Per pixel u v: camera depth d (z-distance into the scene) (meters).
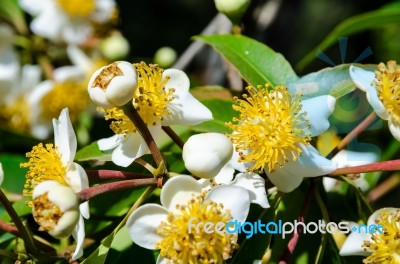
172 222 0.27
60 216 0.25
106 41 0.43
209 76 0.44
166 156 0.30
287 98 0.28
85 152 0.29
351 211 0.32
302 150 0.28
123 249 0.29
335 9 0.66
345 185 0.32
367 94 0.29
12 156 0.34
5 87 0.41
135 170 0.30
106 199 0.30
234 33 0.33
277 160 0.28
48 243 0.29
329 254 0.30
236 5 0.32
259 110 0.28
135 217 0.27
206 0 0.67
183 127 0.31
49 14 0.43
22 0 0.43
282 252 0.29
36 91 0.40
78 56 0.42
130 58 0.46
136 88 0.27
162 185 0.27
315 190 0.30
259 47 0.31
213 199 0.27
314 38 0.65
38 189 0.25
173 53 0.43
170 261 0.27
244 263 0.28
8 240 0.30
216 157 0.27
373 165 0.28
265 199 0.27
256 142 0.28
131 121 0.28
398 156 0.37
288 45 0.50
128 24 0.65
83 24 0.43
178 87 0.28
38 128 0.41
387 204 0.41
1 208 0.31
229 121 0.31
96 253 0.27
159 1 0.66
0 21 0.42
